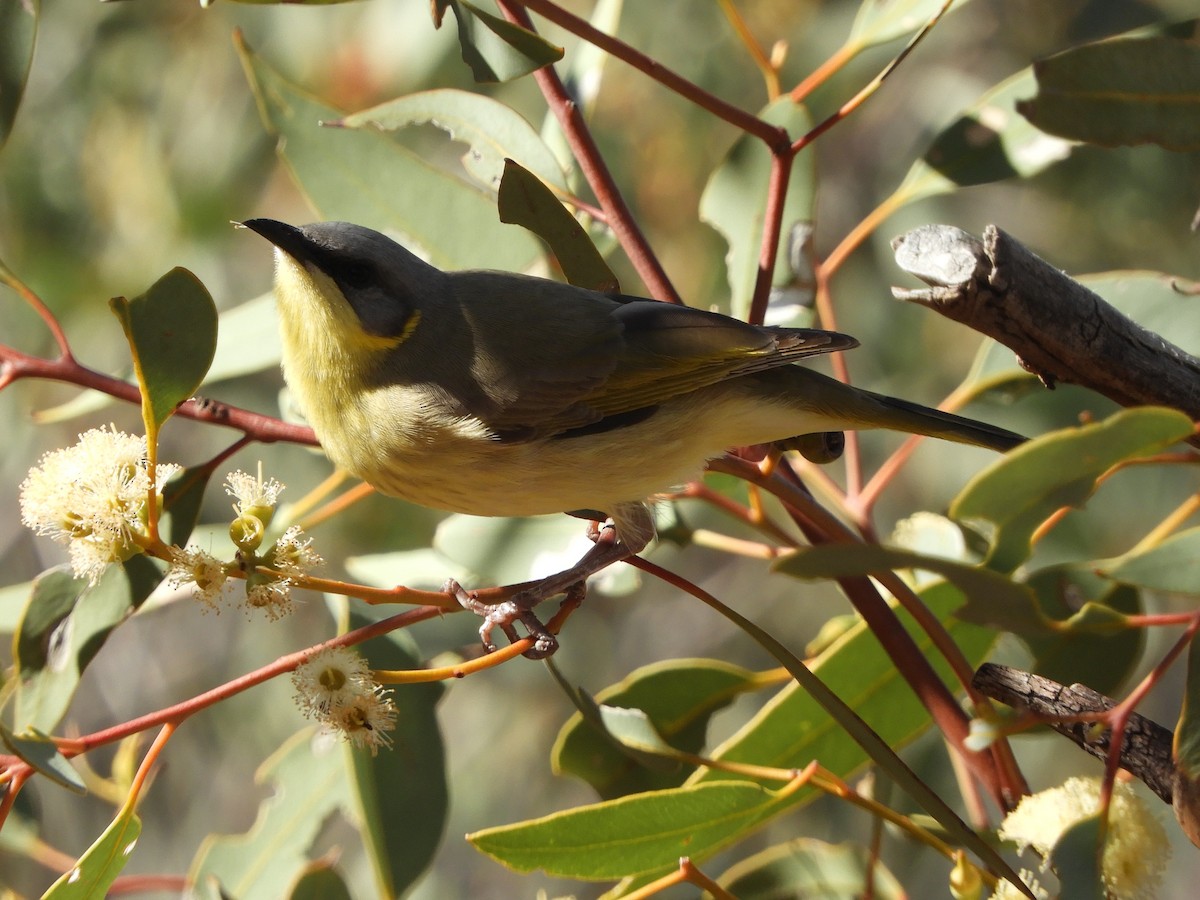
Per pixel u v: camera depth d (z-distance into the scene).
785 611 14.65
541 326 7.06
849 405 7.02
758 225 7.84
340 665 4.81
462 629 9.15
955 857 5.56
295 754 7.95
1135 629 6.86
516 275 7.37
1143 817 5.05
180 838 14.28
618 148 13.12
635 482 7.08
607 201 7.15
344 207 8.02
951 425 7.02
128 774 7.59
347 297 6.91
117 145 13.45
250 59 7.96
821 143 14.66
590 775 7.19
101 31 13.49
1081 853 4.85
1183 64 6.23
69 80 13.48
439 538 7.73
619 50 6.22
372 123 7.53
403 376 6.93
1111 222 12.95
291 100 8.05
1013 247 5.12
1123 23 11.98
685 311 7.11
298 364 7.08
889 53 13.69
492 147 7.47
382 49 12.52
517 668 14.69
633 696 7.31
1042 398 9.27
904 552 4.29
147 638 14.87
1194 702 4.85
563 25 6.15
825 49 13.29
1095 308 5.21
